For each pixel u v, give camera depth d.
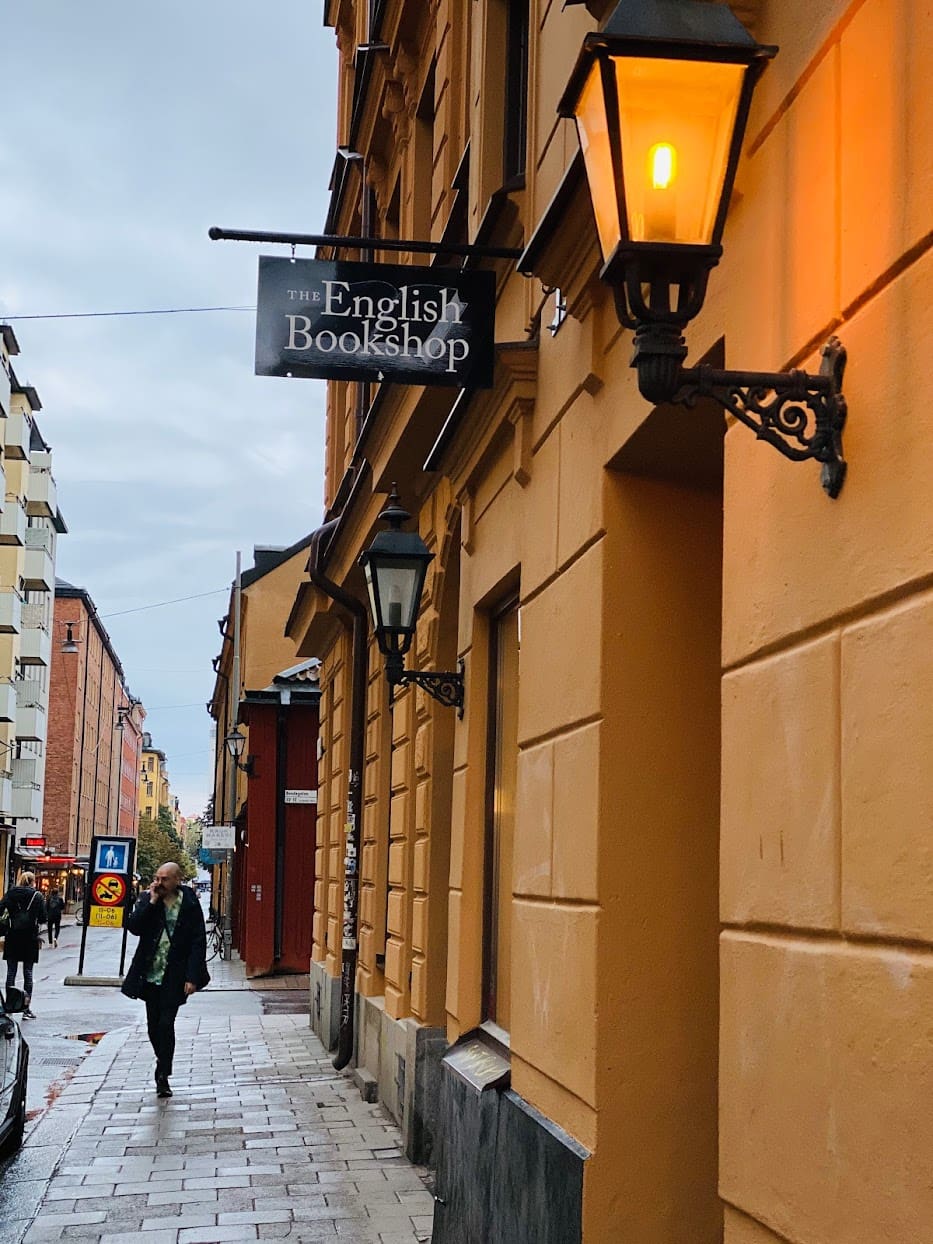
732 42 2.73
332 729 15.65
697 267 2.81
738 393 2.95
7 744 49.72
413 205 10.51
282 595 34.25
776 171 3.40
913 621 2.60
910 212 2.68
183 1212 7.19
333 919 14.30
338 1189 7.74
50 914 37.31
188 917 10.98
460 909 7.24
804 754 3.06
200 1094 10.89
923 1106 2.47
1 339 45.12
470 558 7.64
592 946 4.62
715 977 4.63
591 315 4.91
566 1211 4.60
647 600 4.81
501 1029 6.67
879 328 2.79
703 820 4.73
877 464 2.78
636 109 2.79
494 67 7.26
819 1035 2.90
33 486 55.66
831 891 2.89
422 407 7.98
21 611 52.22
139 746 138.88
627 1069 4.53
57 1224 6.95
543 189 5.93
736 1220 3.35
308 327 5.87
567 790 5.07
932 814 2.49
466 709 7.50
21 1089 8.92
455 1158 6.40
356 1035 12.14
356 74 12.71
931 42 2.63
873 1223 2.63
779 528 3.26
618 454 4.66
